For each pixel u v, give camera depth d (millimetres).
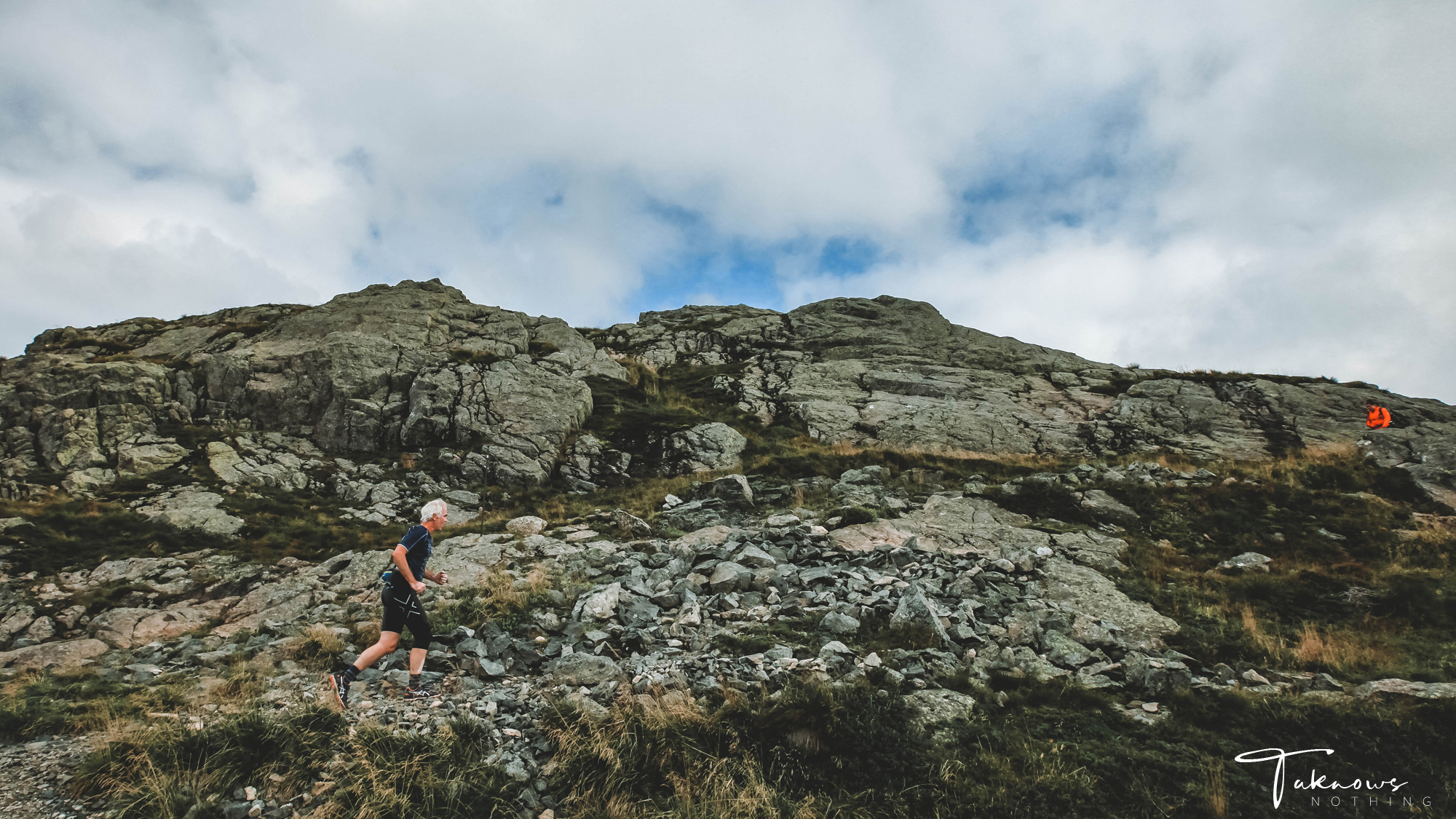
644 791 5762
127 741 6066
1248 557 13719
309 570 13969
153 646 10328
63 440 19078
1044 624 9805
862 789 5832
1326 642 9602
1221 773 6055
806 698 6652
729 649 8664
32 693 7855
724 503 17375
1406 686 7727
